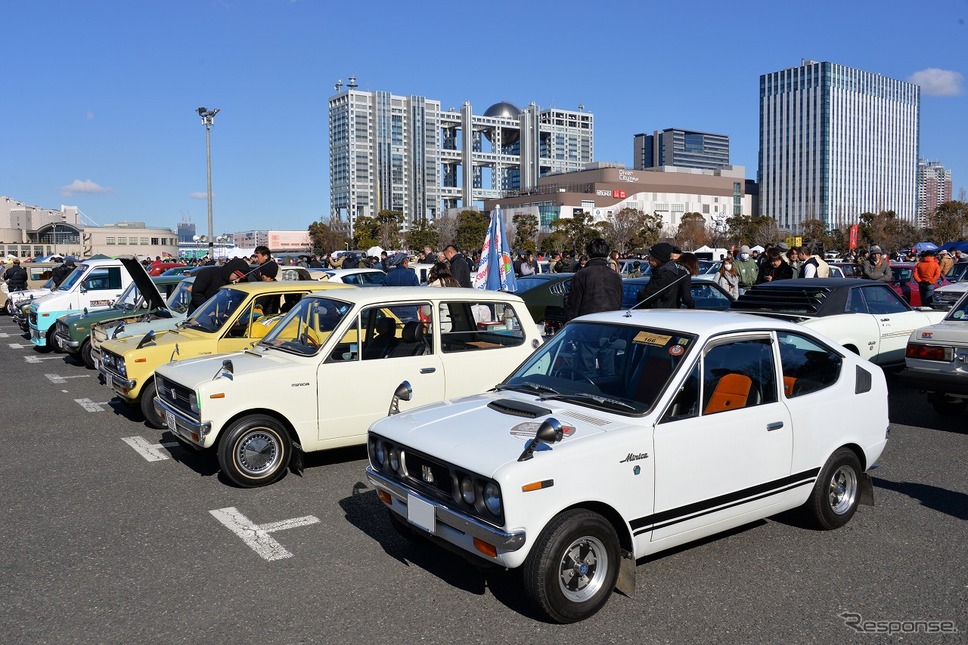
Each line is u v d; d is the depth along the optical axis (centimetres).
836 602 420
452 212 16850
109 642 380
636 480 408
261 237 19400
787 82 19838
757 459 463
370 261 2219
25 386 1124
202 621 401
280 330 713
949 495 604
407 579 453
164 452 748
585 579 399
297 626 395
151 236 10331
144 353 814
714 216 14550
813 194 19338
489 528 372
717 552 490
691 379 441
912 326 1024
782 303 986
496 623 397
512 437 407
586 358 484
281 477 656
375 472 462
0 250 8869
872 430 539
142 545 508
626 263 2945
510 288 1217
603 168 15600
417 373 676
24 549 502
